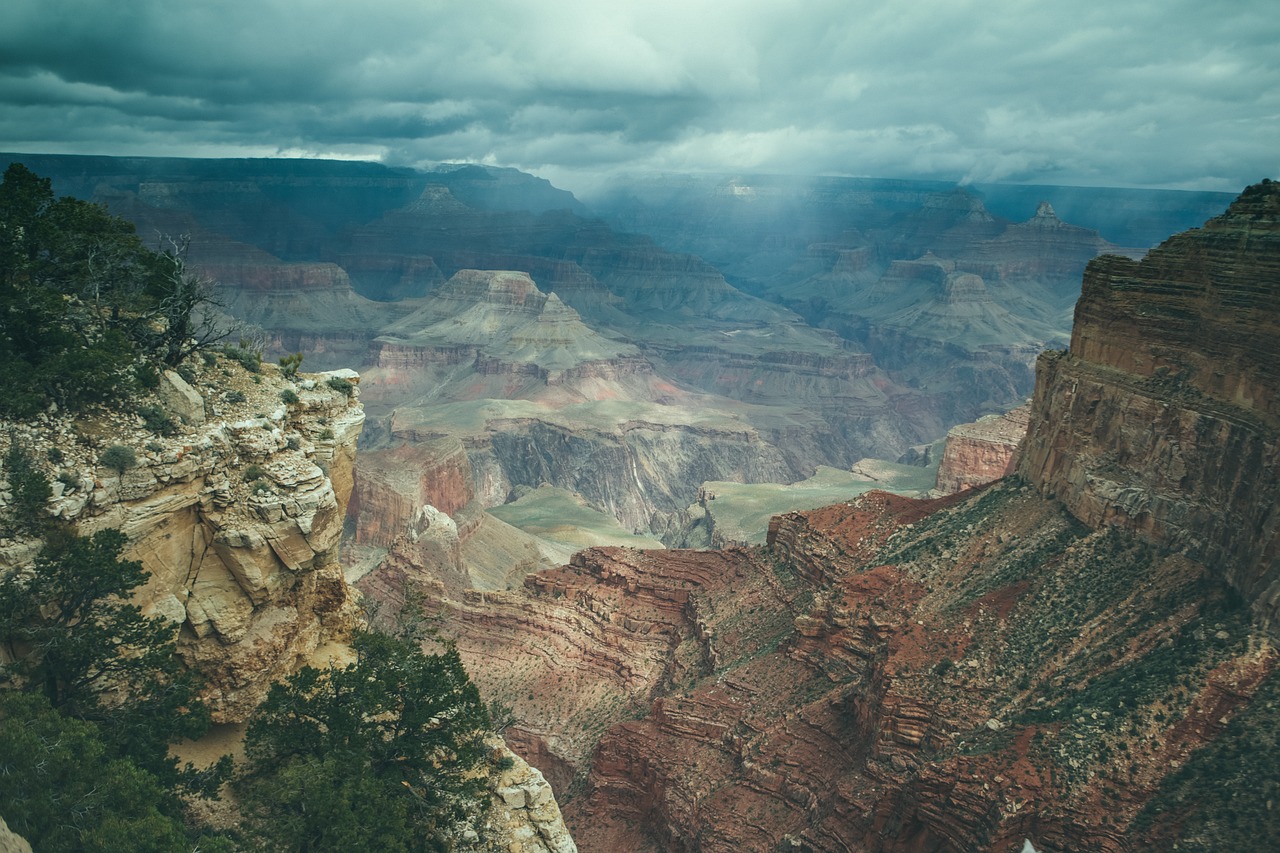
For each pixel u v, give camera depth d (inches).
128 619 1384.1
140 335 1642.5
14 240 1603.1
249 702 1615.4
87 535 1375.5
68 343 1519.4
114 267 1727.4
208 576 1567.4
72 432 1422.2
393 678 1691.7
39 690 1327.5
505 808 1769.2
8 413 1384.1
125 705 1434.5
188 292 1713.8
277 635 1643.7
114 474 1411.2
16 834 1151.0
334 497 1694.1
